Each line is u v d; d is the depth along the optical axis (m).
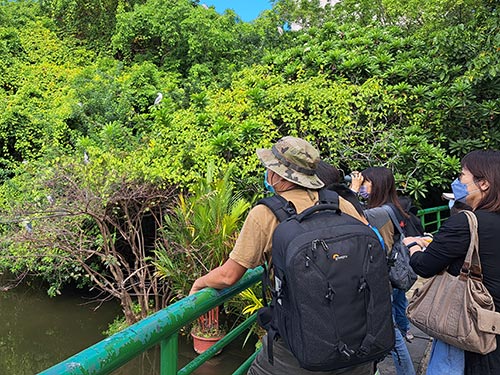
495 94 8.08
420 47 9.52
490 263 2.05
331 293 1.48
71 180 7.35
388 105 8.13
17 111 10.84
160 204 7.64
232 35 14.77
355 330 1.49
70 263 8.12
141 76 12.18
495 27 7.98
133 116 10.32
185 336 7.23
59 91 12.79
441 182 7.54
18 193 8.97
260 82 8.73
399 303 3.56
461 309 2.05
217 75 13.36
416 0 12.47
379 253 1.58
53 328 9.07
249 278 2.11
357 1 16.28
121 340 1.32
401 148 7.41
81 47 16.00
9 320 9.36
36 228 7.52
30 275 9.73
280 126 8.00
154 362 7.24
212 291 1.82
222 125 7.51
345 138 7.84
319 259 1.50
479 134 8.05
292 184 1.79
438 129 8.20
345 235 1.55
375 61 8.95
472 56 8.25
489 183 2.11
